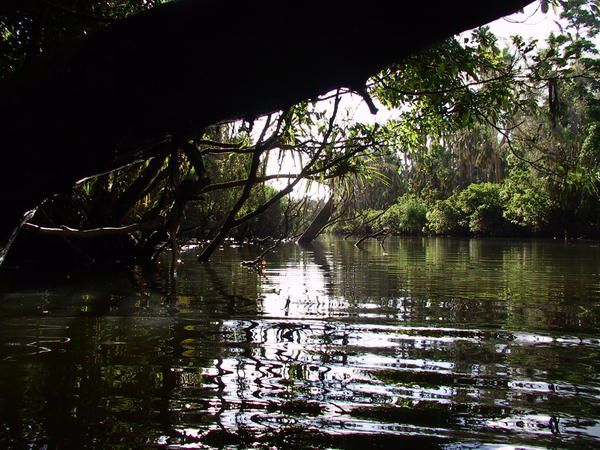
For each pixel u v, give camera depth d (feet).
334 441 6.89
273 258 44.86
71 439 6.82
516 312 17.34
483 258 46.14
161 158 10.57
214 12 6.03
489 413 8.00
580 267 36.14
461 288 24.00
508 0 5.55
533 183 105.91
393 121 25.75
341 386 9.21
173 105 6.50
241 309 17.43
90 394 8.57
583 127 88.12
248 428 7.29
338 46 5.93
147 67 6.32
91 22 17.76
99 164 7.08
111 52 6.41
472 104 19.13
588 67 16.70
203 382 9.31
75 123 6.62
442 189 161.68
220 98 6.43
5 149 6.72
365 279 27.99
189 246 54.03
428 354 11.62
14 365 10.16
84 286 22.79
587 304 19.13
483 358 11.30
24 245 30.89
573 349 12.21
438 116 22.86
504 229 121.08
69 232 15.12
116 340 12.54
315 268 34.88
